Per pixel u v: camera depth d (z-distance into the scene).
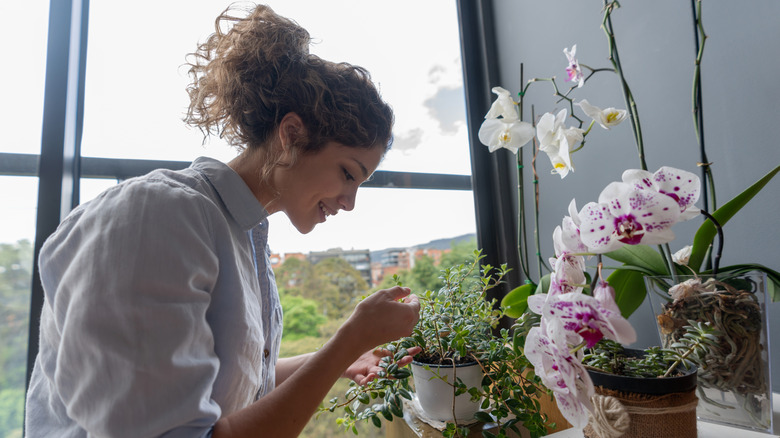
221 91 0.73
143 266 0.51
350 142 0.72
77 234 0.56
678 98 0.97
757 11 0.84
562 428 0.92
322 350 0.65
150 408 0.48
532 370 0.79
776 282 0.73
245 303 0.64
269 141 0.73
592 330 0.51
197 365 0.53
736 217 0.89
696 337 0.66
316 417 0.89
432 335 0.88
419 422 0.89
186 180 0.66
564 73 1.23
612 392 0.62
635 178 0.59
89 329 0.49
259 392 0.76
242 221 0.70
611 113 0.81
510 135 0.94
